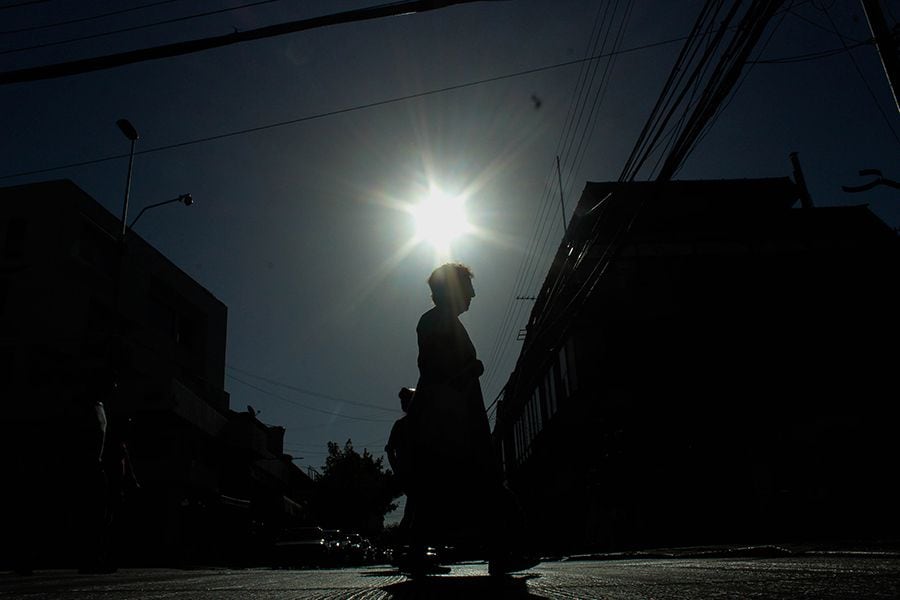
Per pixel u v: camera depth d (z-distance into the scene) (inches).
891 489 729.6
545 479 1389.0
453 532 129.1
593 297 937.5
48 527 301.6
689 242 978.1
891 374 890.7
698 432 863.7
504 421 1261.1
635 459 850.1
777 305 944.9
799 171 1094.4
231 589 125.2
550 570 191.6
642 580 119.2
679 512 815.7
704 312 941.8
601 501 872.3
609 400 903.1
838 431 775.7
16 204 1024.9
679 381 906.7
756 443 816.9
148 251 1230.3
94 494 298.4
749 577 115.7
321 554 829.2
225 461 1374.3
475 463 126.2
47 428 878.4
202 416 1176.2
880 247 973.2
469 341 133.0
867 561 157.6
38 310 975.6
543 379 1301.7
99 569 301.6
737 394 890.7
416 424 129.8
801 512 754.2
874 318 935.7
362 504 2337.6
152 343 1217.4
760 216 997.2
